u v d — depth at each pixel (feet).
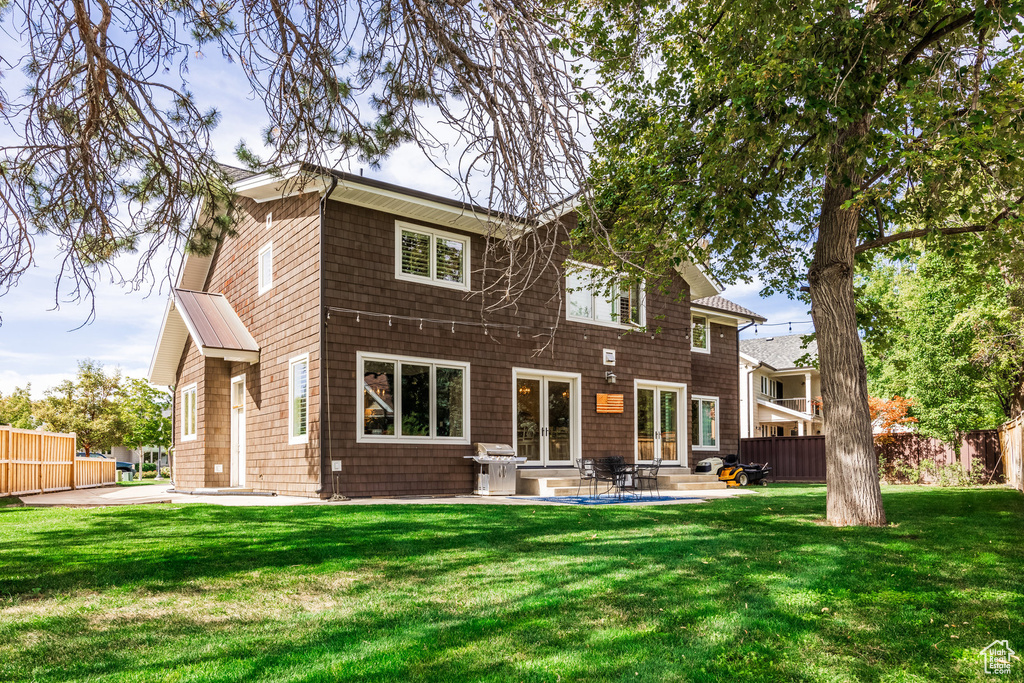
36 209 18.74
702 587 18.63
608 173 31.30
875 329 39.83
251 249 52.95
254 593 17.84
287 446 46.03
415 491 46.21
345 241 44.70
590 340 57.21
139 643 13.93
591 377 57.00
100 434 110.22
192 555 21.91
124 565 20.47
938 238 31.68
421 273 48.34
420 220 48.24
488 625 15.28
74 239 18.54
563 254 53.21
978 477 62.69
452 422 48.78
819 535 26.45
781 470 80.28
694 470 66.18
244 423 53.11
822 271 30.68
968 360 67.26
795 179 32.42
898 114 23.91
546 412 54.29
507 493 47.85
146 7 17.02
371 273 45.60
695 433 73.05
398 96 17.70
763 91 23.62
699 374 74.59
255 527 27.27
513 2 15.02
